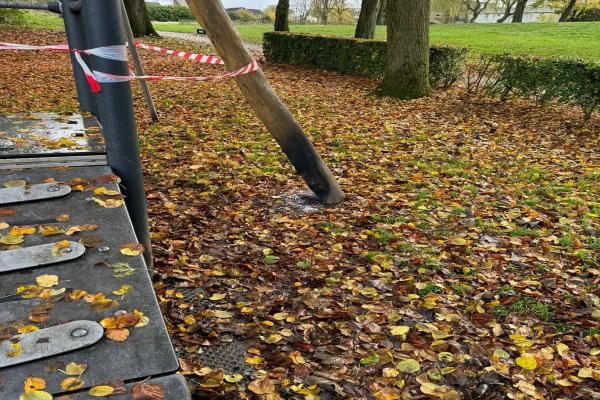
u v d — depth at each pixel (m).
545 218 4.62
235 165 6.10
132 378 1.48
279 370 2.71
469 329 3.07
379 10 34.94
